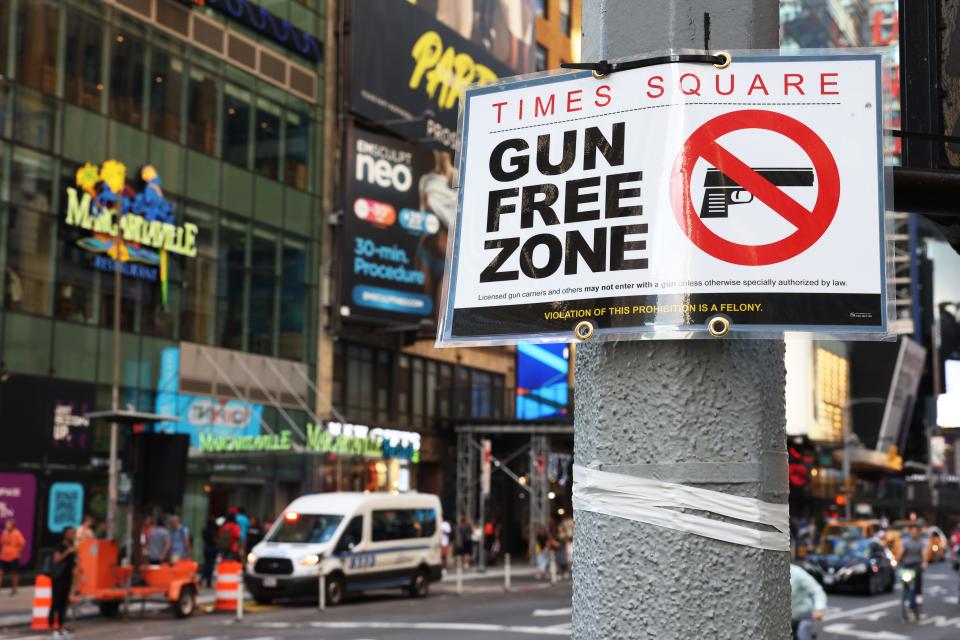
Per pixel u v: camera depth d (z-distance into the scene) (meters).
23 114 28.50
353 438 38.22
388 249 40.06
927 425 122.25
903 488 101.06
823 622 22.23
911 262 110.75
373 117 40.28
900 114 3.31
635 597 2.21
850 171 2.37
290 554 24.92
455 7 44.22
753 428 2.26
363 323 39.72
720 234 2.34
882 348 107.75
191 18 34.00
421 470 45.09
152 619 21.66
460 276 2.57
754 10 2.45
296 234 37.94
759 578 2.20
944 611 25.23
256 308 35.91
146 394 31.34
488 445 40.16
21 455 27.53
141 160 31.91
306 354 37.94
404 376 43.50
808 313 2.31
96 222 30.23
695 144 2.38
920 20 3.30
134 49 31.95
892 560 31.67
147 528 26.02
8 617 20.83
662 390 2.27
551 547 34.94
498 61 46.72
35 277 28.47
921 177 2.77
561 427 43.84
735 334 2.28
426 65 42.50
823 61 2.41
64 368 29.00
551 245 2.47
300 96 38.53
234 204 35.34
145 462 20.83
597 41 2.53
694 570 2.18
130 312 31.17
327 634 18.91
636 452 2.26
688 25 2.43
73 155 29.80
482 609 24.31
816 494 75.75
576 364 2.44
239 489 34.75
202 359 33.28
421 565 28.05
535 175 2.52
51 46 29.41
